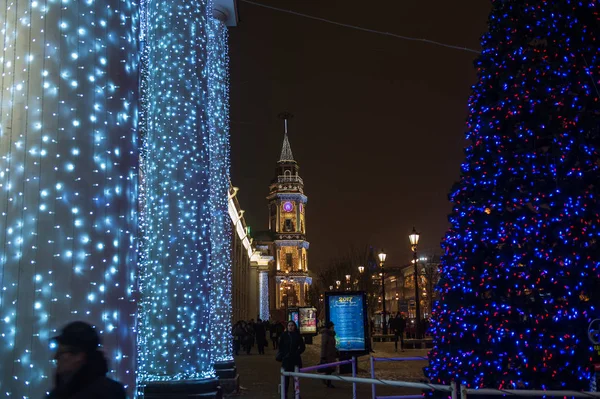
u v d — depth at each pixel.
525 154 7.13
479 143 7.55
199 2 12.41
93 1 5.21
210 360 11.41
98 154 5.01
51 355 4.54
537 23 7.21
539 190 6.91
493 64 7.63
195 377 10.84
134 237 5.36
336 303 19.44
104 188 5.01
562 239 6.63
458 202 7.71
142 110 11.70
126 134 5.33
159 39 12.00
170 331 10.90
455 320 7.43
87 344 3.26
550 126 6.96
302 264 123.69
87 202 4.87
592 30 7.06
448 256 7.70
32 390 4.47
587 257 6.50
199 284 11.34
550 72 7.08
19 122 4.88
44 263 4.67
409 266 98.19
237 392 14.41
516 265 7.00
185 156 11.63
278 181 128.50
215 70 17.05
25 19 5.01
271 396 13.79
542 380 6.68
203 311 11.34
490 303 7.12
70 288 4.68
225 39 17.67
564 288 6.64
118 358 4.90
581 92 6.94
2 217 4.78
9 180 4.81
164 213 11.36
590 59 7.00
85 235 4.82
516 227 7.03
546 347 6.66
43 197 4.76
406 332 39.22
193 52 12.10
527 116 7.20
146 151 11.66
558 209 6.75
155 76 11.86
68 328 3.30
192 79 11.99
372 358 9.14
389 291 115.88
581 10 7.11
